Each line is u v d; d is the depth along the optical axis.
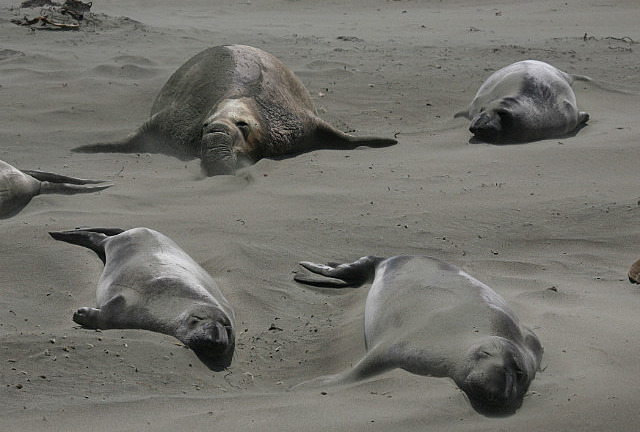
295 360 17.25
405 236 23.39
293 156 31.12
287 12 71.81
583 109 37.34
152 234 20.83
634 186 27.28
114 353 16.00
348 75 40.59
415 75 41.06
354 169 28.91
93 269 20.47
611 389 14.50
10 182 24.80
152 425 13.42
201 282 18.84
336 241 23.03
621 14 69.12
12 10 52.78
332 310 19.52
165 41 47.59
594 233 23.91
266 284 20.45
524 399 14.39
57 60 41.56
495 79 35.97
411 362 15.40
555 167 29.12
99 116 34.78
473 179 27.91
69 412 13.85
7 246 21.59
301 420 13.56
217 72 32.62
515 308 18.45
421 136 33.50
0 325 17.59
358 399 14.38
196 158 30.97
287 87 33.22
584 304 19.03
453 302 16.55
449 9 73.75
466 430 13.21
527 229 24.02
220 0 78.56
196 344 16.56
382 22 64.31
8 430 13.16
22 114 34.16
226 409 14.17
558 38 54.31
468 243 23.14
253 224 23.88
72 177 27.39
